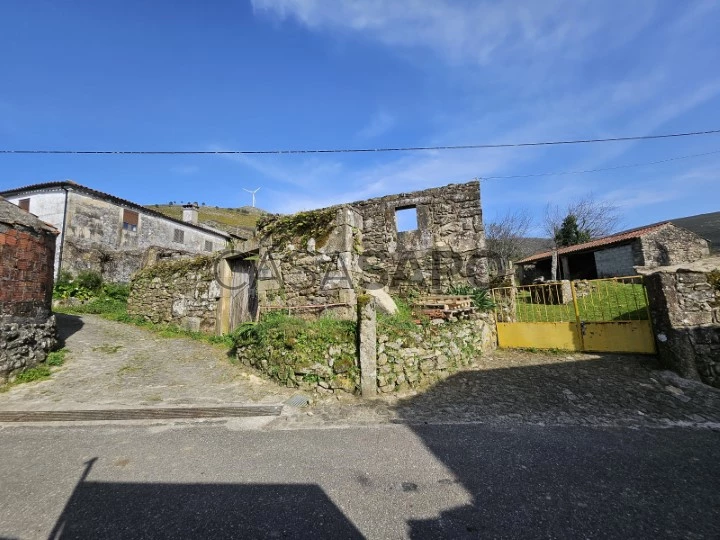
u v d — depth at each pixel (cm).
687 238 1591
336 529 209
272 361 536
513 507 228
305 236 707
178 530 210
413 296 884
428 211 955
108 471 285
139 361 648
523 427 361
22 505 238
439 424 374
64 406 441
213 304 864
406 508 229
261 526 212
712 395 419
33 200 1570
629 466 280
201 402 454
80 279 1377
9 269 538
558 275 1894
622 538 198
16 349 537
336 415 409
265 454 313
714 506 226
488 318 648
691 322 472
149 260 1223
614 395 429
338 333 504
